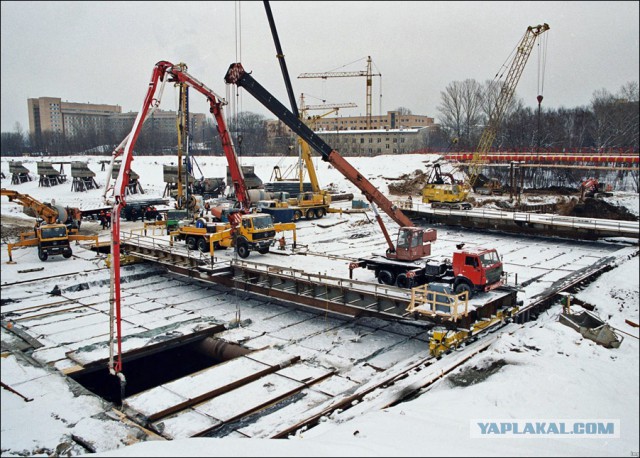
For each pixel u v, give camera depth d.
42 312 23.75
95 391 18.78
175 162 86.62
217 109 24.14
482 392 14.61
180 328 21.14
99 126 165.25
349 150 104.69
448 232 44.53
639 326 21.48
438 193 54.00
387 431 11.94
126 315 23.39
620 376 16.22
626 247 36.78
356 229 43.53
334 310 22.20
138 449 10.68
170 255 28.34
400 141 101.62
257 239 26.48
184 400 15.01
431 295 19.09
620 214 53.22
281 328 21.73
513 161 63.25
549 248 36.84
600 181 71.19
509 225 44.41
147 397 15.26
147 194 63.25
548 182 71.81
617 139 75.56
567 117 92.06
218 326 21.33
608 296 25.19
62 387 16.16
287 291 23.05
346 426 12.35
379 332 21.23
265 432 13.44
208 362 21.30
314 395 15.74
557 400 14.25
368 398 14.90
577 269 29.78
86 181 65.12
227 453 10.40
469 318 18.41
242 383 16.38
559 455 10.95
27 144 156.12
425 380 15.84
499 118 62.75
